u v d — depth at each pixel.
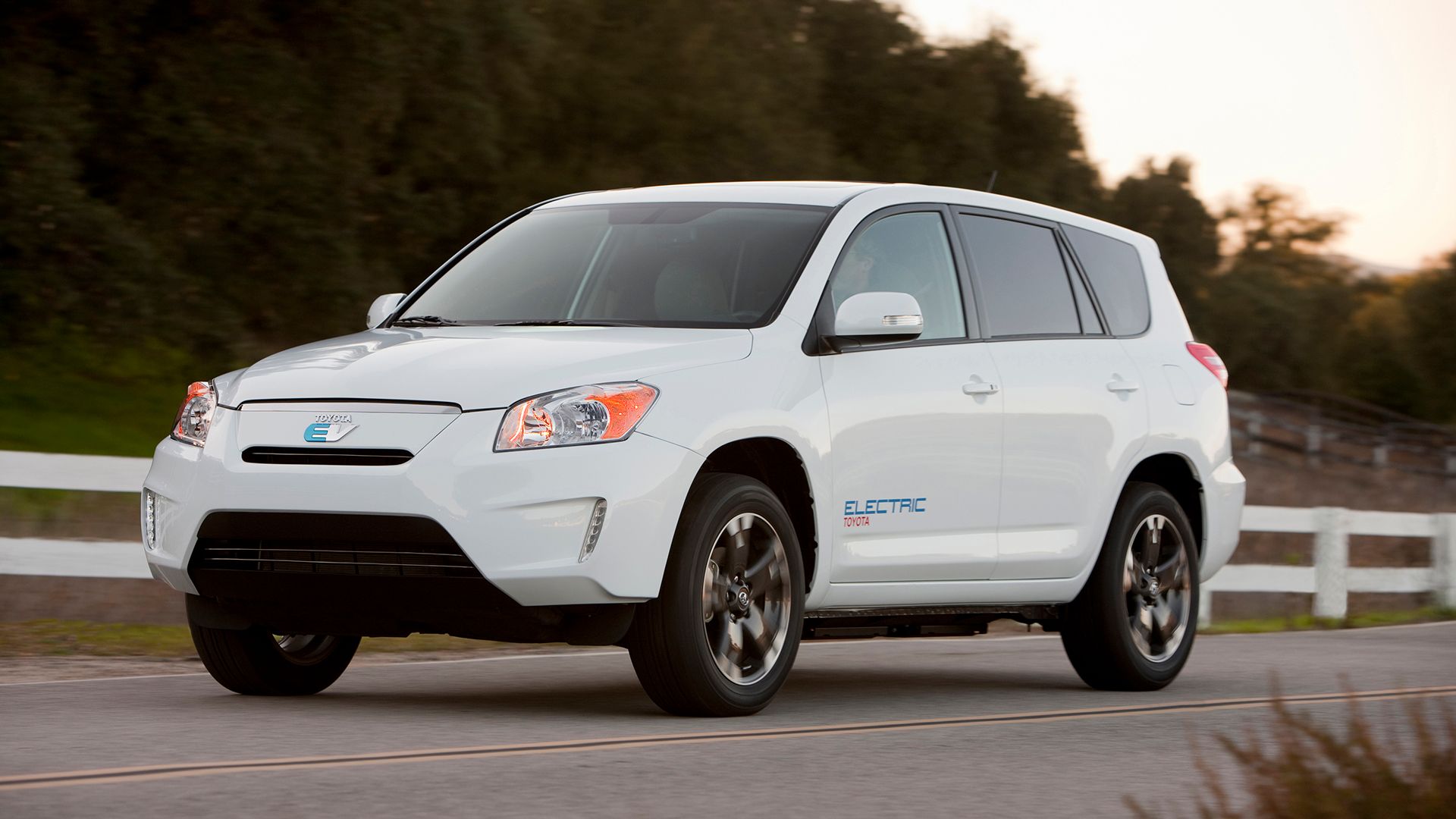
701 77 48.22
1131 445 11.71
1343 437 68.25
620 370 8.86
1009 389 10.81
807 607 9.84
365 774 7.06
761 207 10.60
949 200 11.17
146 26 34.97
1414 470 63.72
